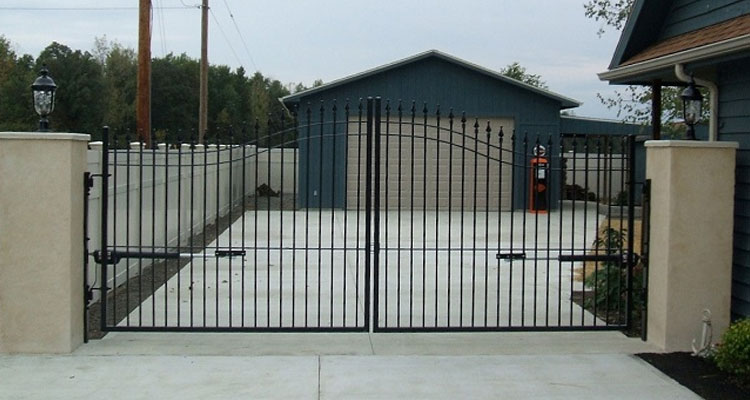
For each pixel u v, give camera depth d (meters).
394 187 20.72
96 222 8.72
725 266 6.73
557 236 15.69
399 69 20.44
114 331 7.11
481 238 15.31
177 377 5.99
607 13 17.77
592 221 18.59
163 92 42.03
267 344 6.96
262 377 6.01
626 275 7.54
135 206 10.43
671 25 8.74
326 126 20.67
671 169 6.66
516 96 20.66
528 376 6.09
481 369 6.28
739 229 6.93
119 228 9.66
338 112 20.55
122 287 9.71
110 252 7.08
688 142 6.66
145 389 5.71
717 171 6.71
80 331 6.81
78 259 6.72
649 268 7.03
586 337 7.28
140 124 16.23
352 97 20.48
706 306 6.72
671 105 15.74
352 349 6.82
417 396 5.62
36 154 6.44
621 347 6.92
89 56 39.47
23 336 6.52
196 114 43.19
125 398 5.52
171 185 13.16
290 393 5.66
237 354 6.62
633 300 7.86
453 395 5.65
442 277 10.70
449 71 20.52
